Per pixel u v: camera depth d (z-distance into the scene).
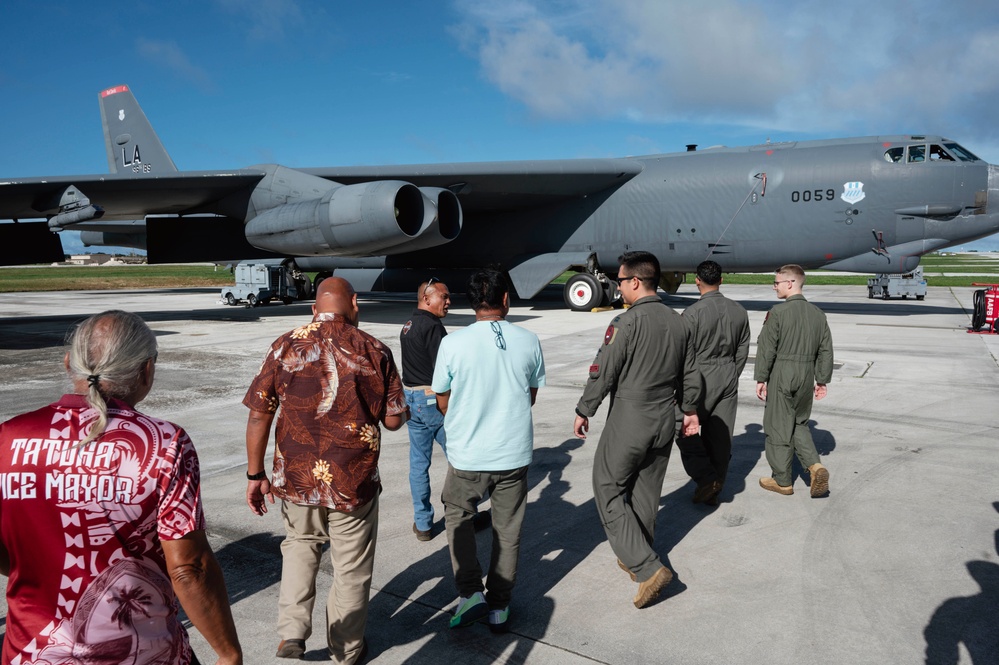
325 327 2.59
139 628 1.56
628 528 3.17
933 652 2.80
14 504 1.51
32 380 8.64
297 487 2.55
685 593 3.34
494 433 2.91
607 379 3.21
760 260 15.23
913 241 13.78
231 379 8.65
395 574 3.57
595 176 15.80
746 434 6.20
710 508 4.46
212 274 62.12
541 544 3.94
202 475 5.07
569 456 5.53
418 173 14.85
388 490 4.82
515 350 2.96
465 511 3.02
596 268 17.52
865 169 13.80
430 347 3.80
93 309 20.08
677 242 15.93
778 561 3.67
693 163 15.67
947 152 13.48
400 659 2.81
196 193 14.88
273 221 14.05
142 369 1.65
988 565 3.57
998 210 13.15
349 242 13.15
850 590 3.33
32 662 1.53
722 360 4.39
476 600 2.99
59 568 1.52
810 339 4.46
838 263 14.70
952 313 16.55
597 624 3.07
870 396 7.48
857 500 4.52
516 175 15.11
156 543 1.58
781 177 14.53
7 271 75.81
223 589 1.66
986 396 7.45
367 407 2.58
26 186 12.20
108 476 1.50
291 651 2.77
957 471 5.05
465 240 18.86
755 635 2.95
